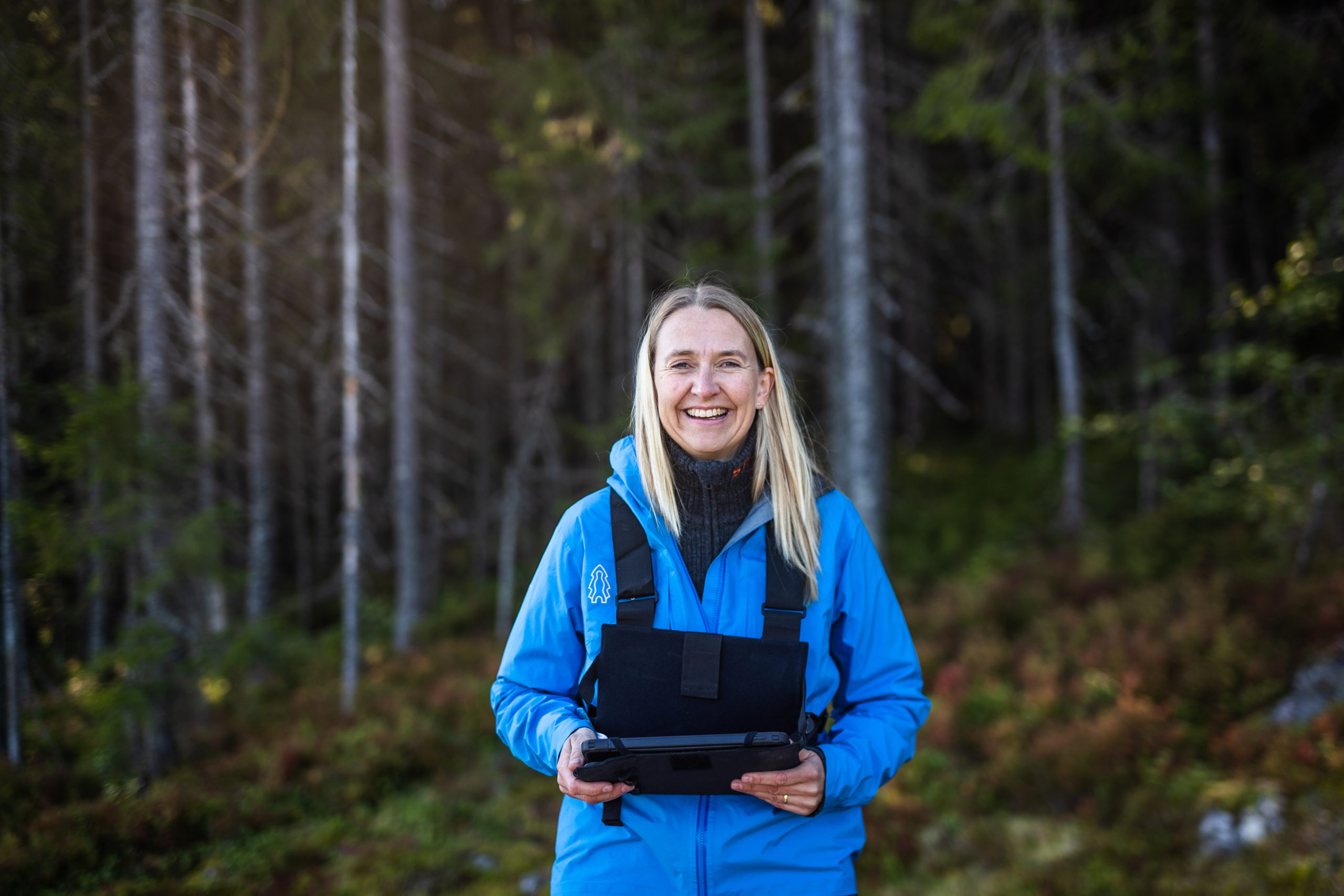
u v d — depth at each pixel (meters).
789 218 12.76
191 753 6.32
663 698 1.28
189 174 6.41
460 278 13.27
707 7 12.20
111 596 6.33
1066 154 9.81
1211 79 9.51
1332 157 8.02
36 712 5.47
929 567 10.96
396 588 13.48
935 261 15.35
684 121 10.49
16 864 4.27
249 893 4.44
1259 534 8.09
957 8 9.27
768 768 1.24
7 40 4.88
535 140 9.95
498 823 5.82
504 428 15.35
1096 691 6.64
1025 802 5.66
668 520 1.43
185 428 7.09
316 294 10.65
